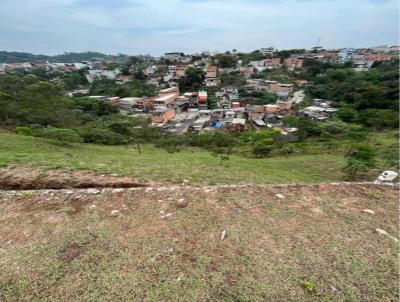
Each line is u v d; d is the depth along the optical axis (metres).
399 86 52.59
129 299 3.11
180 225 4.64
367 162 17.98
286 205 5.45
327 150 28.58
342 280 3.45
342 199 5.80
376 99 50.62
